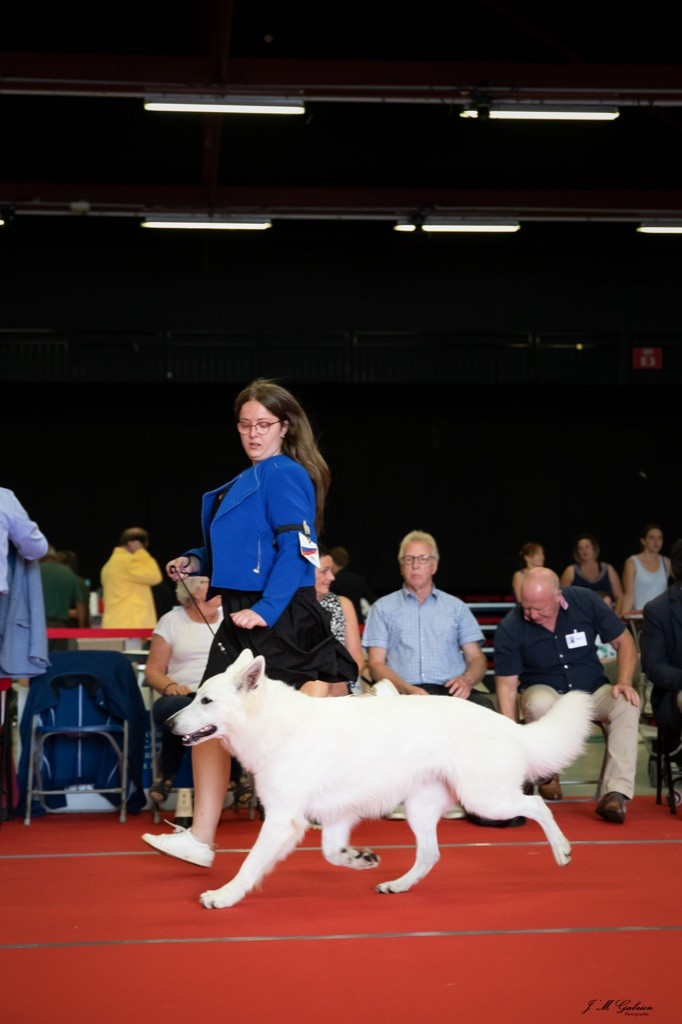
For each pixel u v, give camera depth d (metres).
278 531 3.97
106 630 7.89
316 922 3.46
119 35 9.98
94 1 9.84
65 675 6.03
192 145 12.53
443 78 9.92
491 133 12.65
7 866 4.54
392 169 13.05
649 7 9.80
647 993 2.71
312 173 13.08
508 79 9.96
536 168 13.12
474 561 16.34
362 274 15.19
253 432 4.14
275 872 4.33
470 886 4.01
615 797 5.53
